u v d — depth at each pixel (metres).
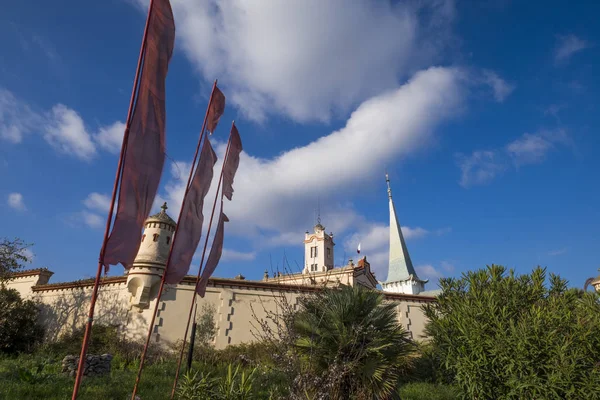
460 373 10.34
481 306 10.52
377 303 10.02
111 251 5.73
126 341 17.02
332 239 57.88
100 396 9.76
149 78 6.77
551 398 8.84
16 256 21.89
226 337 17.72
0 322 18.28
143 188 6.41
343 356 9.05
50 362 14.24
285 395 8.72
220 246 11.81
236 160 12.90
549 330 9.41
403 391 12.04
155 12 6.97
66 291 21.14
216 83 10.87
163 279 8.77
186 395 8.94
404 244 65.81
